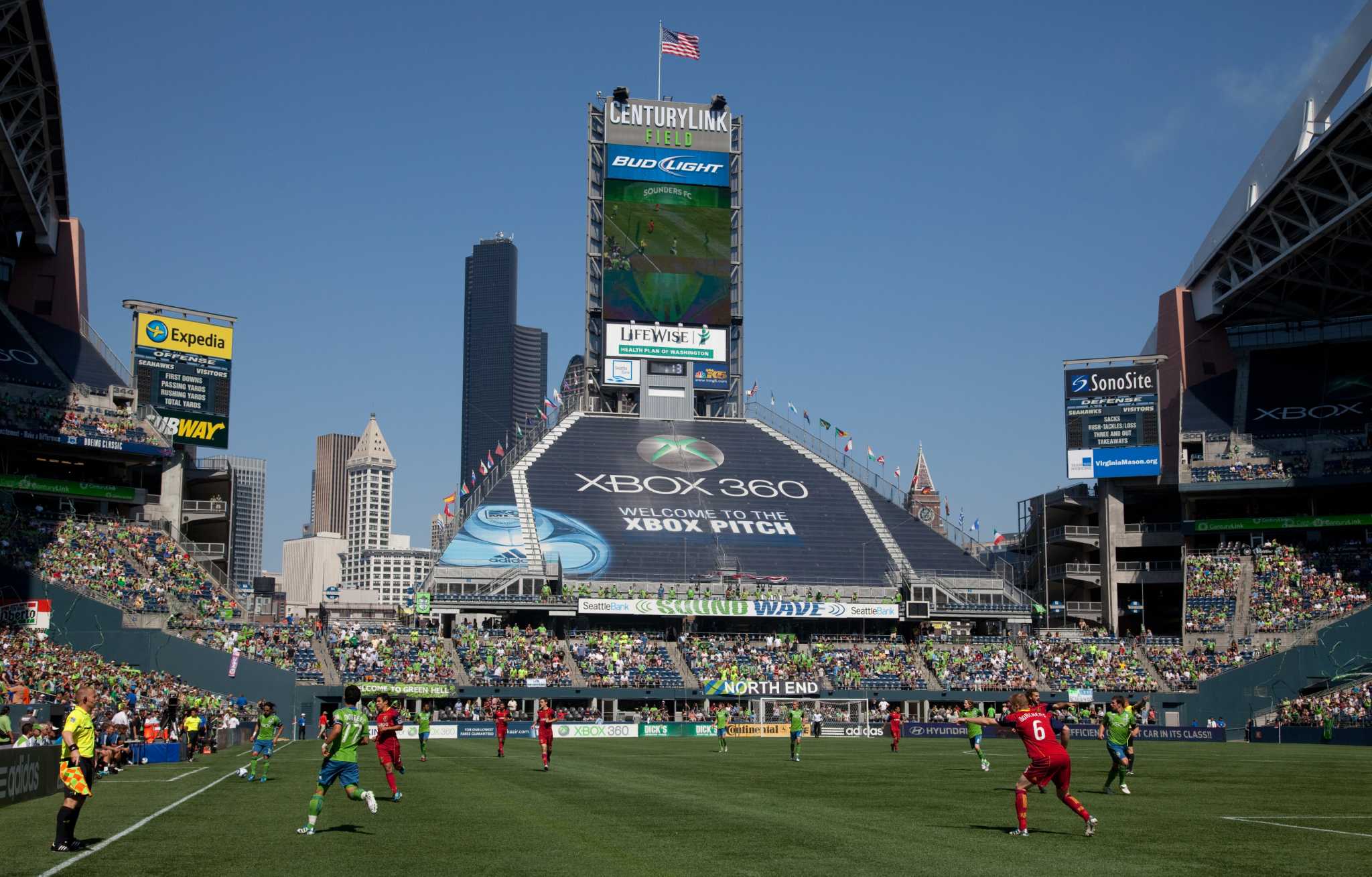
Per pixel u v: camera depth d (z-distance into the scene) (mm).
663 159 157500
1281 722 102688
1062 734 32406
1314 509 132000
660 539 135750
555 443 149125
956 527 145000
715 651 122375
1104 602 136125
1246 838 29094
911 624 134500
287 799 38281
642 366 155875
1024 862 24953
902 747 83250
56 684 76062
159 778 47906
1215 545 136250
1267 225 125375
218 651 101812
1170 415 141875
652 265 156250
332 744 29625
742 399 159500
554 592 126250
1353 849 27266
